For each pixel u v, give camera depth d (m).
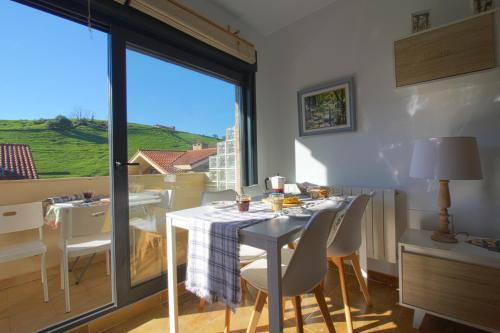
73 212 1.94
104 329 1.64
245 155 2.75
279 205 1.50
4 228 1.98
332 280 2.28
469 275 1.45
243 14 2.59
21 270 2.39
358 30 2.34
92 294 2.13
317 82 2.62
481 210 1.78
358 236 1.70
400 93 2.08
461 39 1.64
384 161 2.21
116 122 1.72
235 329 1.64
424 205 2.01
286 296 1.15
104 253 2.86
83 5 1.58
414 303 1.63
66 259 1.91
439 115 1.94
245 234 1.13
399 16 2.11
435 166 1.59
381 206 2.10
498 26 1.52
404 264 1.67
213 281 1.24
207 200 2.00
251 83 2.77
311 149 2.69
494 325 1.38
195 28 2.02
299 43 2.75
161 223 2.00
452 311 1.50
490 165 1.75
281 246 1.05
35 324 1.74
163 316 1.79
